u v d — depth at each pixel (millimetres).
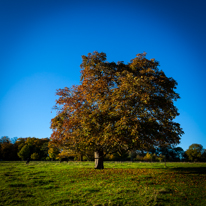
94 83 19203
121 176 14977
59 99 20797
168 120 17344
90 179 13891
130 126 14578
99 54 21344
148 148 18531
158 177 14938
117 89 16391
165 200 9305
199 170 22438
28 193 10289
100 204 8711
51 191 10836
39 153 72938
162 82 18188
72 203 8906
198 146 71688
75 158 52906
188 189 11336
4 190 10648
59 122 20266
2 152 68000
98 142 18141
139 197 9617
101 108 16375
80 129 18359
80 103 19062
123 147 18234
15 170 18406
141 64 19438
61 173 16328
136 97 15469
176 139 17156
